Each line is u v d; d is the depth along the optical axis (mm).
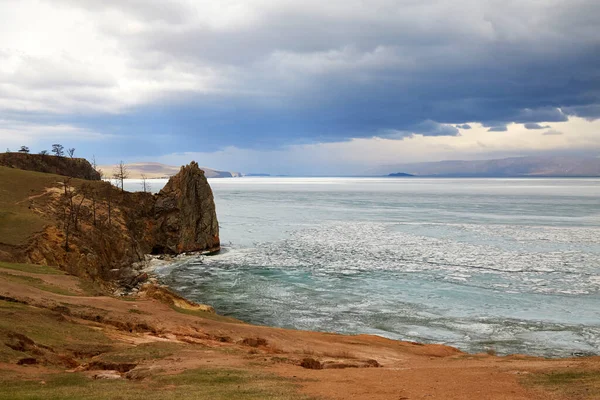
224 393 18875
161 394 18328
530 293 60312
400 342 41281
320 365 29672
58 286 43969
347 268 77375
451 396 20531
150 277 73125
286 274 73750
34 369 21781
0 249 58938
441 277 69875
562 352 40812
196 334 35281
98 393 18109
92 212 87875
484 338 44562
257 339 35812
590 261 80500
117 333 31766
